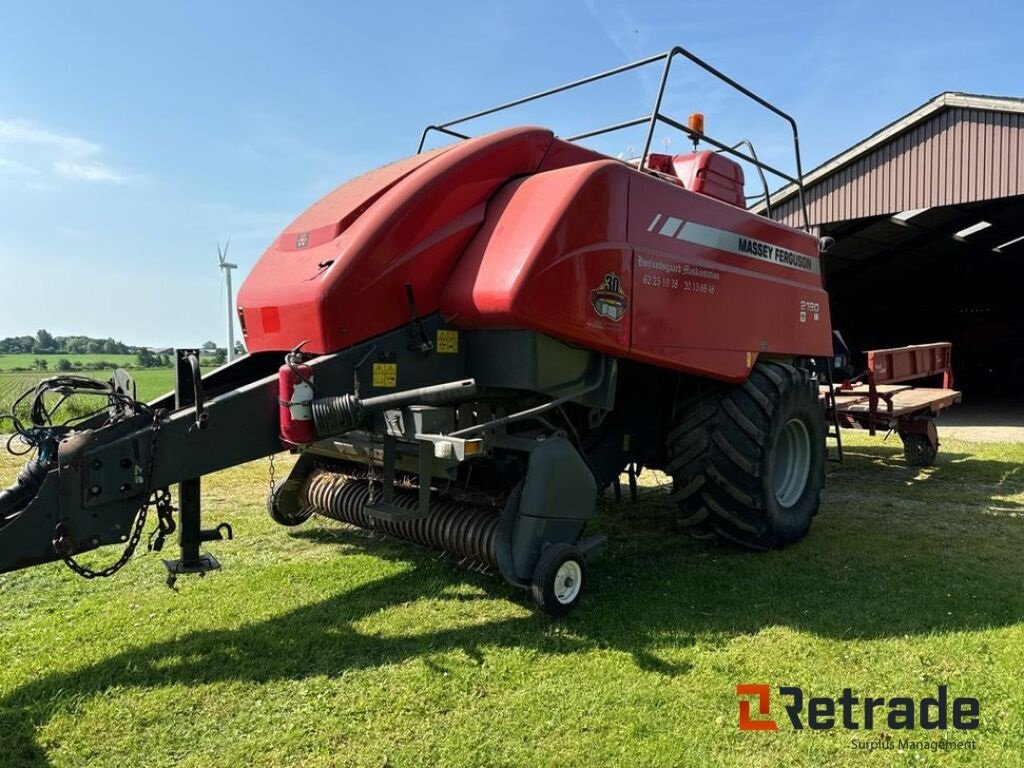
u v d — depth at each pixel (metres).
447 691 2.85
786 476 5.04
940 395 8.80
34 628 3.43
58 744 2.50
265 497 6.26
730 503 4.54
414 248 3.56
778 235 5.05
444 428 3.37
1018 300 22.75
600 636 3.38
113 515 3.00
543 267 3.46
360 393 3.40
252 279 4.05
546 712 2.70
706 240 4.38
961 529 5.32
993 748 2.51
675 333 4.14
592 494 3.77
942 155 12.02
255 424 3.32
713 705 2.77
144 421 3.11
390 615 3.60
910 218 14.59
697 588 4.02
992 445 9.86
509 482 3.92
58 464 2.88
